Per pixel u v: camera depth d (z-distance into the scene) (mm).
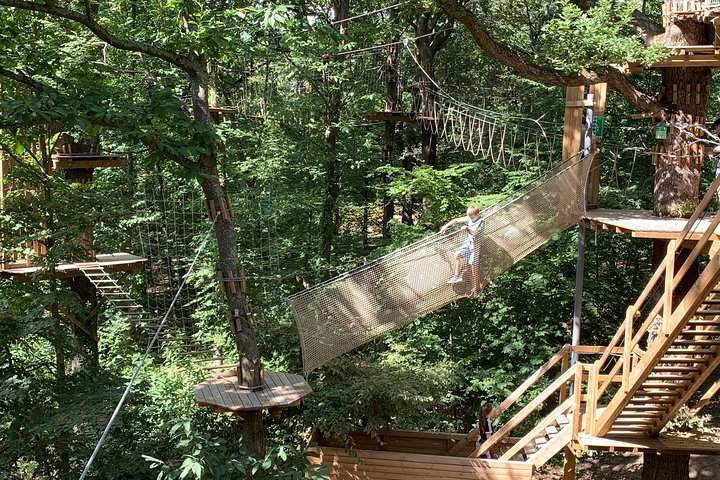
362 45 14680
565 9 8977
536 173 14406
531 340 13477
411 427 10633
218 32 7430
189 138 7566
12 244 9531
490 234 9109
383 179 18484
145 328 10828
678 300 9609
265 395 7523
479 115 15961
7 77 7496
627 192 14742
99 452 7688
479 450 9023
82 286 12414
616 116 15773
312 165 15641
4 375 7801
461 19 9414
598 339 15047
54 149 11445
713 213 10016
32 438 7402
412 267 8734
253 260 13898
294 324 10344
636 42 8641
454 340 14125
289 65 13695
